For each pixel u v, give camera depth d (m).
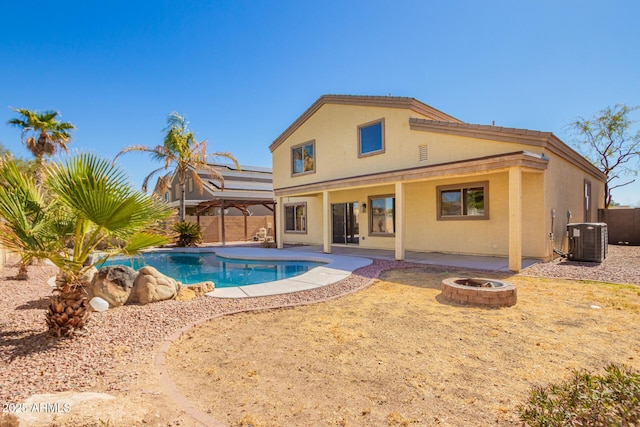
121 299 6.16
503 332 4.57
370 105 13.79
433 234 13.08
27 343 4.29
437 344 4.23
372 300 6.52
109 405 2.65
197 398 3.06
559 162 11.41
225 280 10.58
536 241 10.39
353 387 3.22
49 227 4.27
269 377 3.46
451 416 2.71
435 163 11.77
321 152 16.16
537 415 2.04
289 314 5.75
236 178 30.58
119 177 3.99
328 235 14.10
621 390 1.92
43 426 2.33
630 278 7.70
